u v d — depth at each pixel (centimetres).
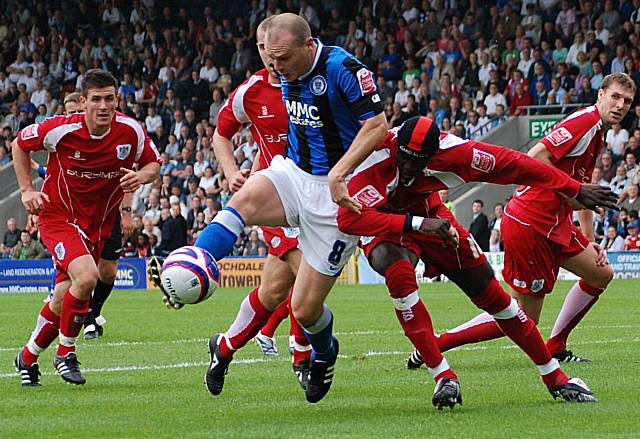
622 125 6159
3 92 8044
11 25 8338
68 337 1798
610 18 6575
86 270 1777
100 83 1833
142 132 1939
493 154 1457
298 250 1831
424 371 1975
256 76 1956
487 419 1398
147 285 5778
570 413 1434
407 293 1469
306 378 1714
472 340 2030
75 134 1855
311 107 1445
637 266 5472
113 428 1370
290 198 1478
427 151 1417
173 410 1527
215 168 6731
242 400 1628
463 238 1499
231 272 5709
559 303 3950
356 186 1435
